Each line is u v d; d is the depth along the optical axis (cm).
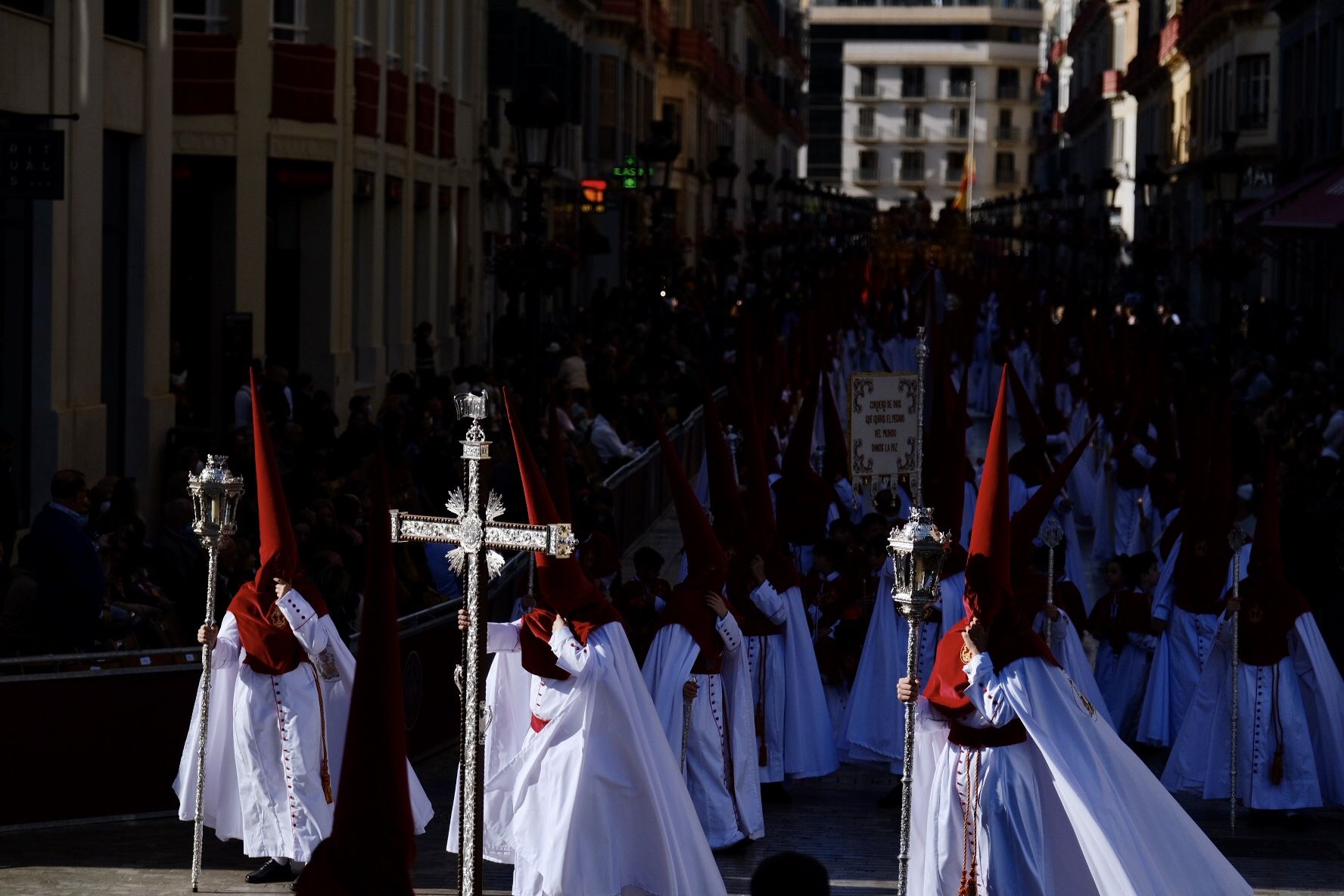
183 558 1712
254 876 1184
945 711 1050
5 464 1700
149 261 2348
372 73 3195
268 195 2950
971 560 1049
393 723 745
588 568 1299
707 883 1124
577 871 1084
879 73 17062
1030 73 16888
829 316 4091
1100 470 2948
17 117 1975
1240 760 1428
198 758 1185
